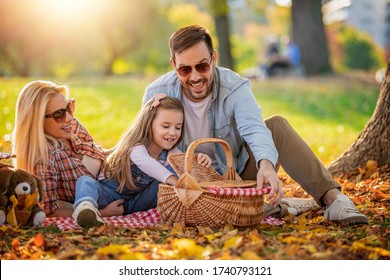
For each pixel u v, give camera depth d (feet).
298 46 117.60
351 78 108.17
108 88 77.05
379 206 25.82
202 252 17.80
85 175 23.54
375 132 31.68
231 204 20.72
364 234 20.84
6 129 48.11
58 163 24.03
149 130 23.79
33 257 18.26
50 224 22.56
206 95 23.98
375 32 399.65
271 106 75.41
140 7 188.75
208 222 20.84
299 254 17.84
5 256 18.52
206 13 245.86
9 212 21.72
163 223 21.90
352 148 32.78
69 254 17.99
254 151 22.22
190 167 21.15
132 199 24.52
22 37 168.86
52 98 23.70
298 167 23.16
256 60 307.99
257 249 17.84
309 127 63.62
